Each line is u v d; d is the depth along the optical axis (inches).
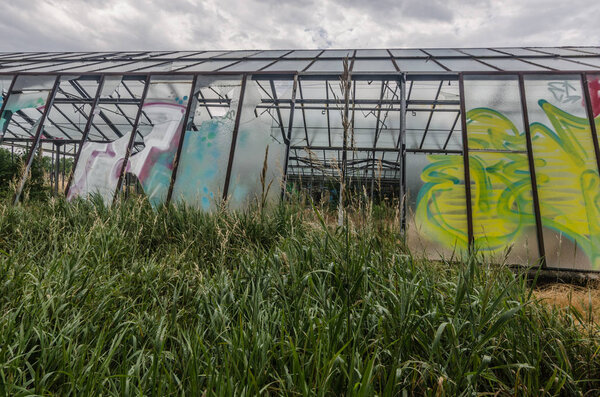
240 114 248.1
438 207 206.8
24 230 136.0
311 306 73.3
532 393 54.6
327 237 90.6
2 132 273.0
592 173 195.2
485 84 223.3
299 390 49.0
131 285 95.4
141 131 472.7
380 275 76.9
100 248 114.3
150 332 69.5
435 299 73.0
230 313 75.5
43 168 264.7
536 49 309.6
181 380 53.6
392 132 419.8
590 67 224.8
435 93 335.3
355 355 53.2
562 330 68.2
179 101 259.9
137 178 244.1
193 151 246.5
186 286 94.5
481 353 60.9
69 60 342.0
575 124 205.0
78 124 454.6
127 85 362.0
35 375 51.7
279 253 98.6
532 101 214.1
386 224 101.0
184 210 165.3
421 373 53.0
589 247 184.5
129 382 51.4
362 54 329.1
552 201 195.0
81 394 48.3
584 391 59.6
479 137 212.4
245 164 246.4
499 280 79.7
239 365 54.0
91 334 68.1
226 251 127.5
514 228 195.0
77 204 168.7
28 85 278.8
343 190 91.1
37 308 69.0
